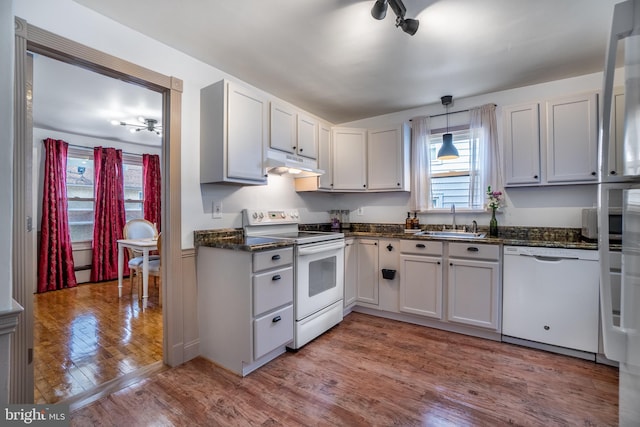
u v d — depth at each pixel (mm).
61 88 2822
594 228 2271
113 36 1860
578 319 2215
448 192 3303
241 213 2725
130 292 3996
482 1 1693
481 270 2551
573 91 2666
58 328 2779
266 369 2088
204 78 2395
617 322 1617
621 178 1092
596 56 2305
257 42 2113
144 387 1873
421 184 3342
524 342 2443
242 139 2330
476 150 3055
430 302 2789
